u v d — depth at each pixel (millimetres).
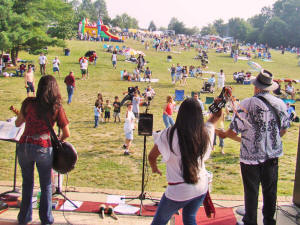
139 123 4590
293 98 22875
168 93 22891
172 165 2859
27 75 18891
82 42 54344
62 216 4117
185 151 2770
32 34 25781
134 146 11508
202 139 2799
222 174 8562
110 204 4617
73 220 4023
